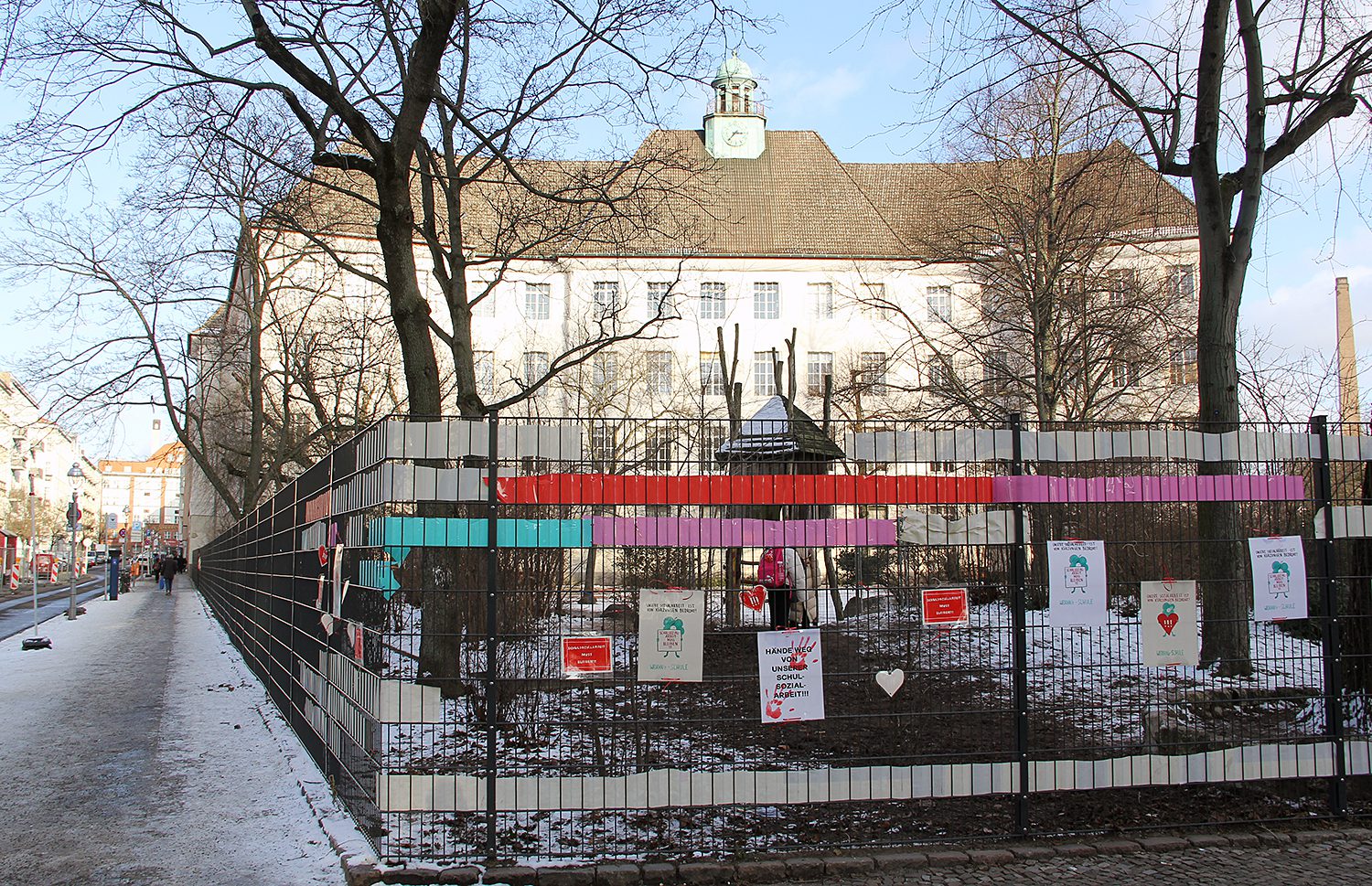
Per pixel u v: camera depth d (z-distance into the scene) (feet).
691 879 17.44
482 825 20.12
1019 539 20.30
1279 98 39.78
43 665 55.72
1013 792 19.83
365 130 32.78
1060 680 22.36
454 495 18.71
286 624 34.45
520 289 156.15
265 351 117.08
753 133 175.32
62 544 288.10
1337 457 22.49
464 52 42.14
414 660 18.90
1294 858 18.93
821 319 161.58
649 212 47.55
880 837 19.53
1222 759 20.67
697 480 19.36
